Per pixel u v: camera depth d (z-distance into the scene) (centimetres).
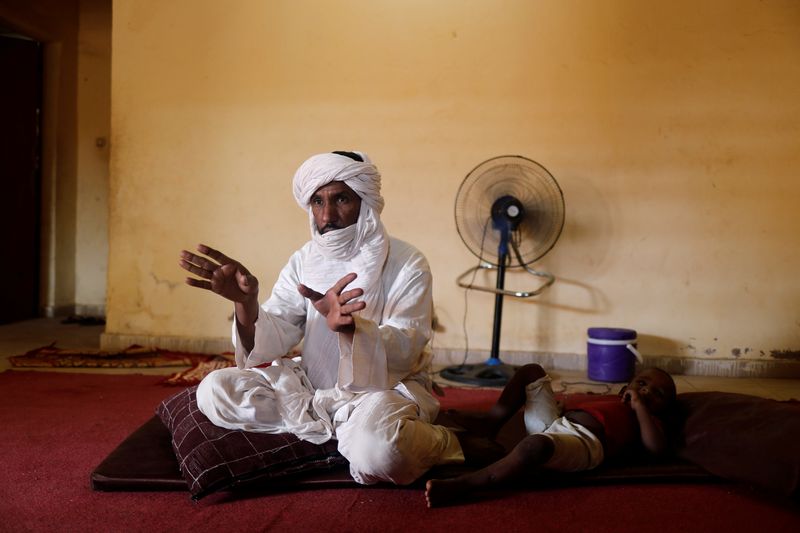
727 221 497
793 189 492
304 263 270
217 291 233
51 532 207
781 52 488
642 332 505
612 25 497
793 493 233
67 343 578
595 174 502
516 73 505
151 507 227
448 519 219
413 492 240
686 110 495
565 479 249
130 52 538
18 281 691
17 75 677
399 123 516
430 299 265
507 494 241
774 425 252
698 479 254
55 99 699
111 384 425
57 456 281
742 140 493
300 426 246
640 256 502
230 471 232
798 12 485
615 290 505
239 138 532
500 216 462
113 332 549
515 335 513
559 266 507
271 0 524
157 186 541
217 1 529
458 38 509
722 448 256
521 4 503
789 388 457
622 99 498
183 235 541
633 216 501
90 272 736
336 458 249
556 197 468
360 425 232
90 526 212
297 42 524
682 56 493
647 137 498
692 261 500
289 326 265
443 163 513
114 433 316
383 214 519
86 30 717
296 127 527
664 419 282
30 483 249
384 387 239
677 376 494
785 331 497
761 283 497
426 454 239
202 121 535
